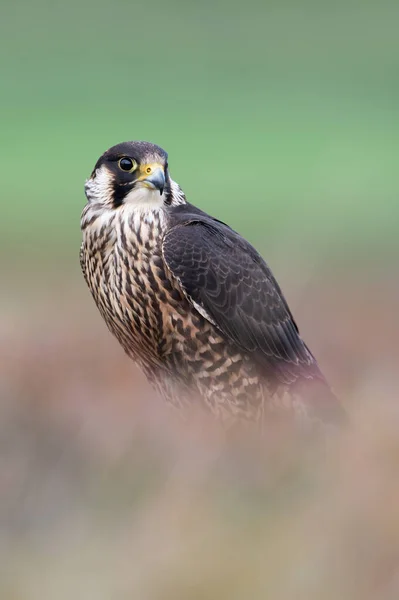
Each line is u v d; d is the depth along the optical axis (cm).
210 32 12650
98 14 13025
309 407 1138
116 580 712
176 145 7031
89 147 6962
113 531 798
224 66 11062
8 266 3066
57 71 10606
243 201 4900
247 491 802
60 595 720
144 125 7888
